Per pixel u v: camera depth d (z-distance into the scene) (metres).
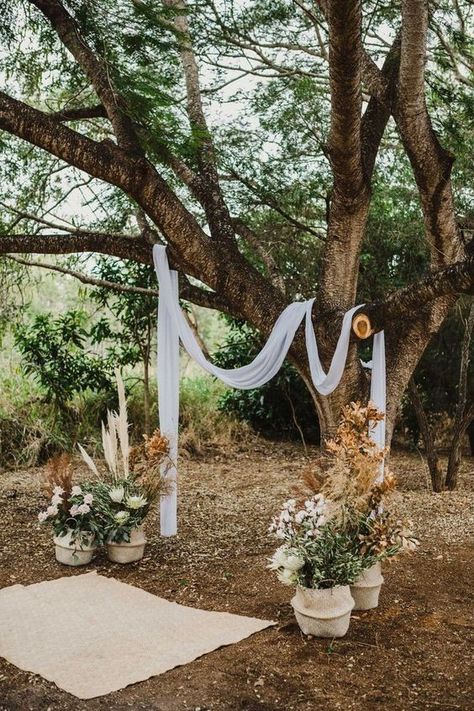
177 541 6.56
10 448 10.43
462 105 7.96
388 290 11.22
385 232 11.11
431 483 9.46
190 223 6.86
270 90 8.89
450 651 4.18
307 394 12.44
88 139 6.57
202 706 3.52
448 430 12.57
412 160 6.69
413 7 6.15
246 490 9.02
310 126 8.84
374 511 4.82
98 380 11.13
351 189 6.67
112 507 5.93
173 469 6.64
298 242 10.46
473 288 5.68
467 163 9.13
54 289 15.69
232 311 7.38
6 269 9.58
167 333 6.73
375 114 7.30
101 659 4.03
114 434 6.26
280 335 6.84
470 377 11.70
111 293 11.62
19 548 6.29
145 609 4.81
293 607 4.46
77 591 5.17
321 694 3.65
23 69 7.67
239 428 12.58
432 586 5.28
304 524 4.49
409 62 6.27
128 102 6.75
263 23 8.60
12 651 4.15
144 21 6.68
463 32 8.23
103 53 6.65
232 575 5.57
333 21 5.29
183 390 12.73
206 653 4.11
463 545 6.36
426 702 3.59
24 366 11.08
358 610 4.81
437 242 7.12
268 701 3.58
